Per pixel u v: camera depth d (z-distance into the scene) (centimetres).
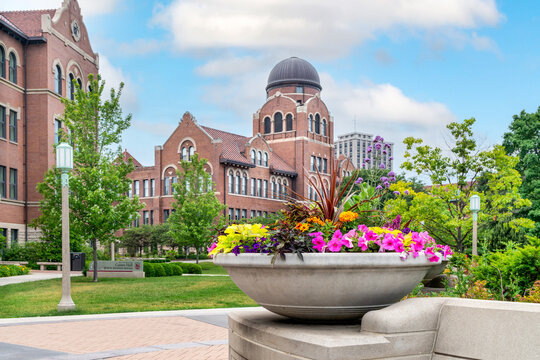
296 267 311
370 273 314
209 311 1196
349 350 280
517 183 2041
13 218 3281
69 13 3778
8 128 3284
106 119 2278
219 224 3572
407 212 2008
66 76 3709
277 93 6738
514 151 3966
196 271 2831
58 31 3612
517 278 600
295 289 321
